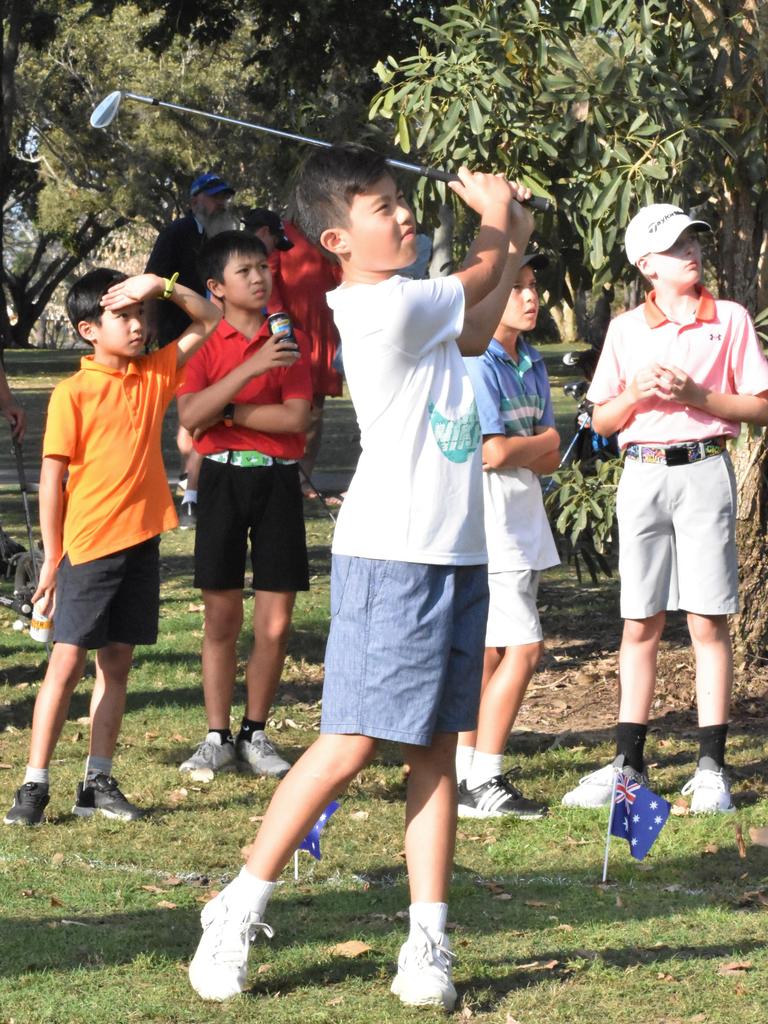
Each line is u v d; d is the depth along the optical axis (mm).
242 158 69562
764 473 11938
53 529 8375
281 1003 5594
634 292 16109
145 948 6191
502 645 8680
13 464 30344
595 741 10578
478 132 10883
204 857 7680
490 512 8680
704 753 8852
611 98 10898
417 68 11484
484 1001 5629
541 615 15438
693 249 8867
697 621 8875
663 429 8781
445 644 5664
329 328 18125
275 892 7043
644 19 10961
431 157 11844
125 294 8266
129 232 103125
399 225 5746
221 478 9453
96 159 78938
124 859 7629
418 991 5535
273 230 17453
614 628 14695
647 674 9016
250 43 64000
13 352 95812
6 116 52812
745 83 11023
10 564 11711
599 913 6746
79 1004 5551
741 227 11719
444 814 5801
